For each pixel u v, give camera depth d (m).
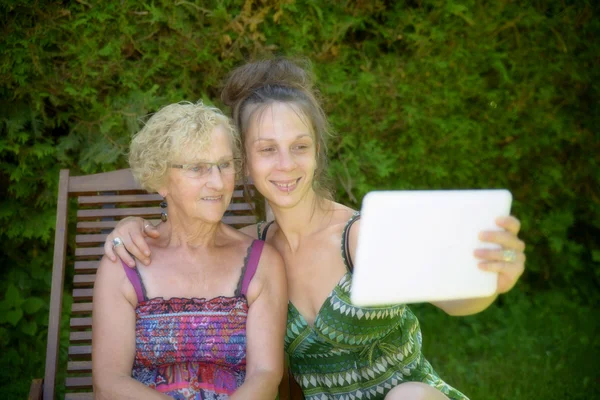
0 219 3.80
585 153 4.60
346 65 4.04
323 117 2.42
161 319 2.29
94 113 3.68
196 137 2.20
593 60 4.47
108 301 2.28
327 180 2.54
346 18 3.94
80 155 3.71
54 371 2.57
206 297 2.34
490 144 4.36
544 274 4.75
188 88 3.76
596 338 4.16
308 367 2.41
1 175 3.84
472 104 4.32
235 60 3.78
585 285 4.76
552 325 4.32
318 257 2.37
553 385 3.63
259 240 2.44
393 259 1.71
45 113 3.67
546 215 4.64
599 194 4.66
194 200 2.25
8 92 3.60
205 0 3.71
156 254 2.37
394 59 4.05
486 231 1.77
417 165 4.20
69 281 3.95
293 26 3.84
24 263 3.93
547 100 4.38
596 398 3.55
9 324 3.87
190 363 2.31
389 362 2.33
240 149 2.37
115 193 2.82
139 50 3.65
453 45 4.11
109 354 2.23
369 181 4.16
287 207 2.32
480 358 4.00
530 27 4.34
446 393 2.32
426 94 4.09
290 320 2.39
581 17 4.42
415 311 4.39
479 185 4.48
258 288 2.35
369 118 4.02
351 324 2.26
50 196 3.78
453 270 1.76
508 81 4.24
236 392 2.17
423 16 4.09
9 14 3.50
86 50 3.57
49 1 3.50
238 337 2.32
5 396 3.52
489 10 4.17
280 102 2.29
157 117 2.29
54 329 2.62
